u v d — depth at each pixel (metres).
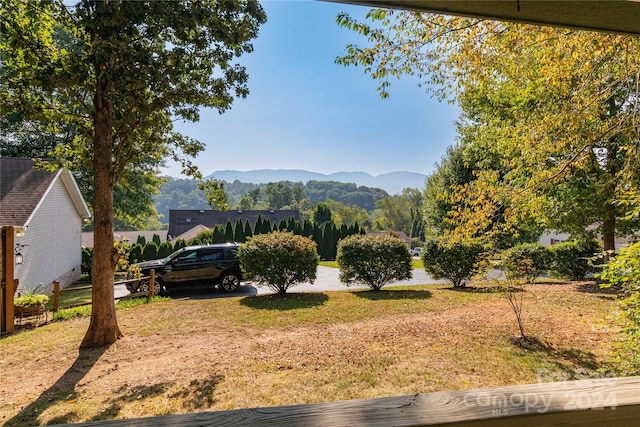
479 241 5.03
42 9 4.40
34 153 14.70
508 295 5.30
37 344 5.23
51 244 11.16
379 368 4.03
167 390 3.62
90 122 5.59
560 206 8.49
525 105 7.02
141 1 3.90
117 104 4.77
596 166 7.25
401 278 9.49
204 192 6.96
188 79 5.22
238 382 3.77
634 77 4.00
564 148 4.58
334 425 0.83
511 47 4.21
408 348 4.67
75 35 4.96
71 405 3.34
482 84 4.98
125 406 3.30
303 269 8.91
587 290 8.37
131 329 5.94
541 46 4.23
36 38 4.69
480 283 5.77
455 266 9.60
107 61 4.29
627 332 2.59
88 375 4.09
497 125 9.03
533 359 4.13
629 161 4.10
